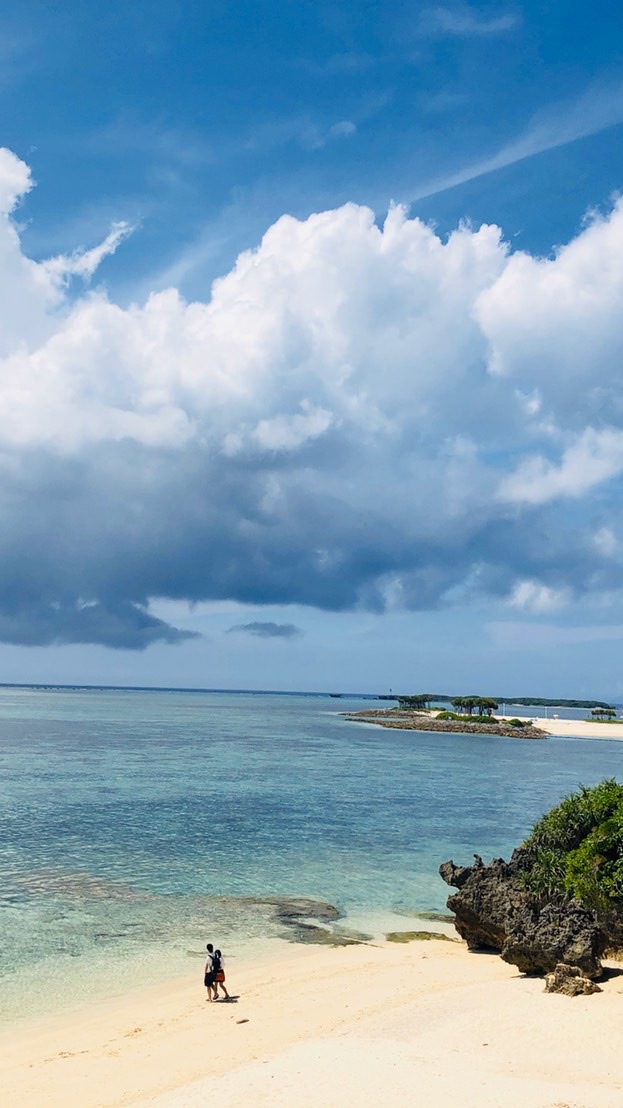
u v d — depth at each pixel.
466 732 177.12
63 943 29.97
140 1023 22.69
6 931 31.16
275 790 73.31
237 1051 20.09
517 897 29.53
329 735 154.25
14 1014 23.42
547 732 189.25
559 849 32.03
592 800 33.12
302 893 38.06
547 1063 17.33
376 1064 17.36
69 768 85.25
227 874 41.28
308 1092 15.67
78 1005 24.16
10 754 98.56
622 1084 16.02
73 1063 19.75
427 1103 14.69
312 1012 23.00
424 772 92.62
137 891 37.62
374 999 23.92
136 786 73.44
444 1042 19.11
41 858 43.72
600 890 28.97
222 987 24.84
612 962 27.03
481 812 64.19
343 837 51.94
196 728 161.38
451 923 34.12
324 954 29.47
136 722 177.62
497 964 27.92
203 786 74.56
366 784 79.94
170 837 50.38
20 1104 17.28
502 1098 14.90
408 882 40.66
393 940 31.44
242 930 32.25
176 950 29.58
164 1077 18.58
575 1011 21.06
